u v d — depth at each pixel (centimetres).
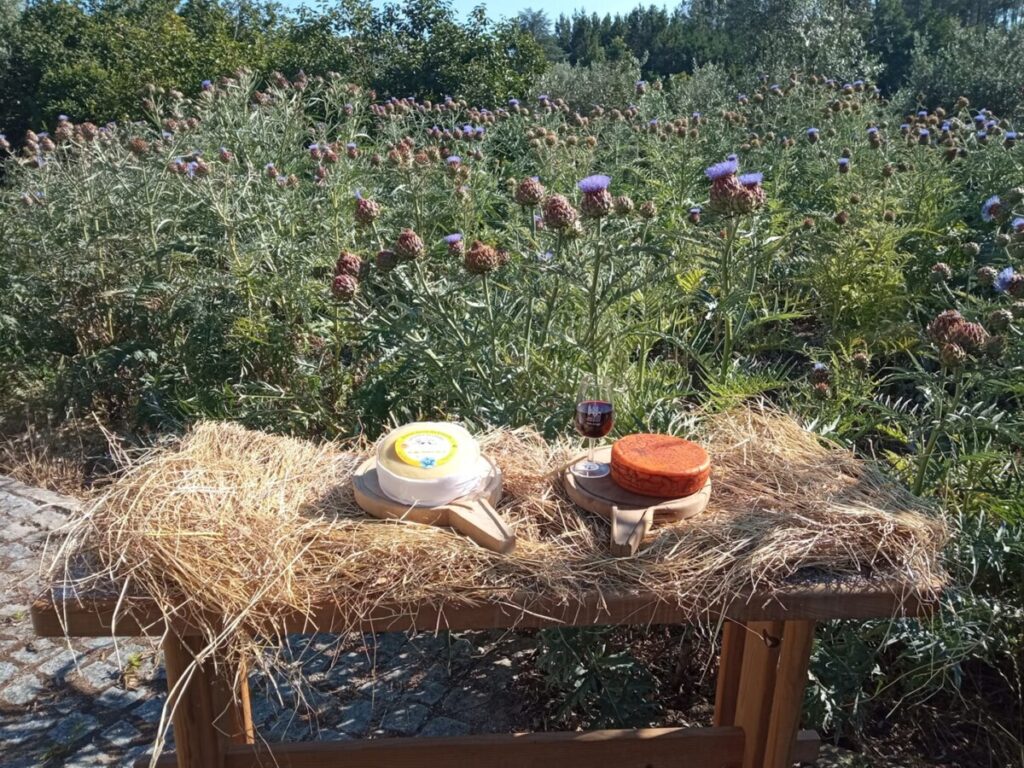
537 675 298
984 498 308
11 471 457
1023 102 1538
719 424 253
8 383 549
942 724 278
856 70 1836
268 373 476
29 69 1684
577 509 203
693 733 223
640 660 291
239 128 677
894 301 547
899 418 316
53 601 172
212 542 181
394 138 759
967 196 720
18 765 268
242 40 1750
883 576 182
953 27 2327
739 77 1692
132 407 501
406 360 374
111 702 293
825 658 266
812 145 769
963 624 259
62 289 546
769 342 496
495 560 182
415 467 195
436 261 537
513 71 1494
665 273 420
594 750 221
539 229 448
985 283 448
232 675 206
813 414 377
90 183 554
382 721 280
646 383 391
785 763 213
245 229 519
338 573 178
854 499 202
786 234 538
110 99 1396
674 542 189
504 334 364
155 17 1861
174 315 471
